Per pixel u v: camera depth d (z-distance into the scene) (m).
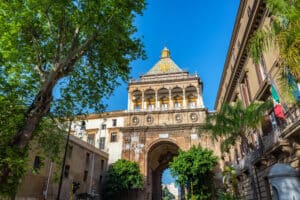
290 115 15.02
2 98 13.30
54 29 15.80
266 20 18.78
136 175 43.47
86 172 39.28
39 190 27.42
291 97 9.02
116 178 42.06
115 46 16.05
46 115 15.84
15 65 14.98
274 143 16.59
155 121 51.59
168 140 49.72
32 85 15.97
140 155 48.97
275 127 18.19
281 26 8.71
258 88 22.00
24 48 15.03
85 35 16.06
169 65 62.59
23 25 14.22
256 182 22.81
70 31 15.80
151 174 55.97
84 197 35.62
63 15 14.67
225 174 34.50
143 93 56.03
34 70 15.90
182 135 49.47
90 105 18.11
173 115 51.53
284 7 8.56
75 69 17.92
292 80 8.91
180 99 55.69
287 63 7.80
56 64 14.16
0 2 13.47
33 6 13.84
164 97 56.38
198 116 50.41
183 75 57.34
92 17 14.46
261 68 21.39
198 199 38.09
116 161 45.91
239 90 28.75
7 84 14.81
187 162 39.94
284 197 14.27
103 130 52.22
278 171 14.88
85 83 17.95
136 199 44.47
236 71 27.89
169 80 55.78
